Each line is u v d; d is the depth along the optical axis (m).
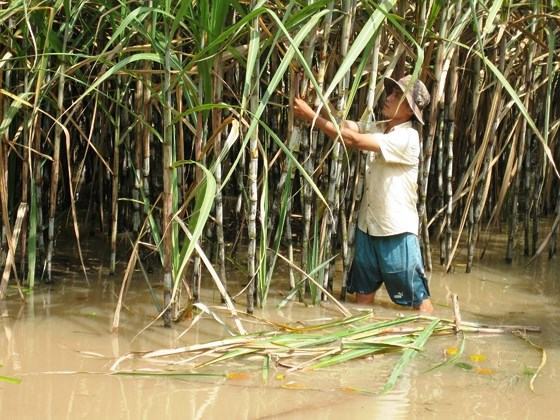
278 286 5.77
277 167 6.60
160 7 4.38
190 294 4.86
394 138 5.04
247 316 5.04
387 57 5.66
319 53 5.00
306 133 5.16
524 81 6.20
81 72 5.62
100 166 6.51
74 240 6.84
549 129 6.84
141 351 4.35
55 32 5.23
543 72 6.71
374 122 5.25
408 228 5.19
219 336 4.64
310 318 5.06
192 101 4.79
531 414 3.68
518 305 5.54
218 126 4.79
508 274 6.39
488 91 7.03
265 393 3.84
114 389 3.84
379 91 5.21
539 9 5.83
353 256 5.50
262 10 3.89
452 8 5.54
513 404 3.79
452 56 5.92
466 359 4.36
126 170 6.59
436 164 7.06
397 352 4.43
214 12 4.25
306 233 5.30
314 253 5.27
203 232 5.96
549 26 5.53
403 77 5.35
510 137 6.48
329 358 4.28
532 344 4.64
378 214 5.21
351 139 4.95
